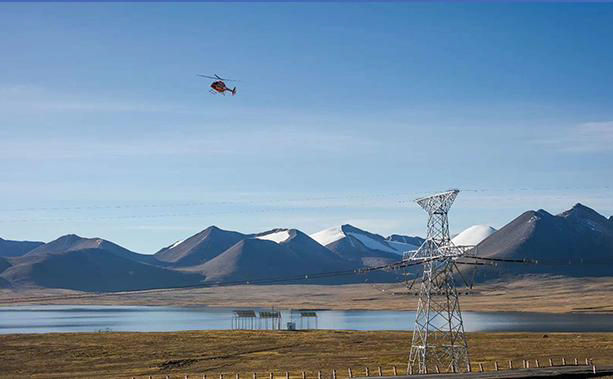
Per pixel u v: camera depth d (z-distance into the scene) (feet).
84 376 427.33
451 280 400.26
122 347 586.86
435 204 397.80
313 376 392.88
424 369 380.37
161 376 413.18
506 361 458.50
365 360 488.44
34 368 480.64
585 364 420.77
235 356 533.96
